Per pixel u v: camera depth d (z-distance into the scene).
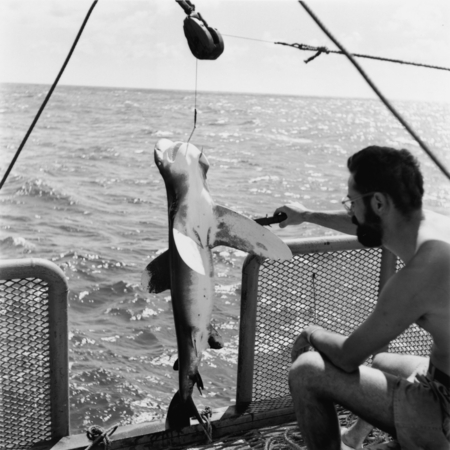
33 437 2.80
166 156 2.35
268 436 2.99
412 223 2.09
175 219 2.26
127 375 9.09
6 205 22.30
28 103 100.56
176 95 175.62
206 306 2.41
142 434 2.85
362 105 165.88
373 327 2.05
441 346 2.04
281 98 185.12
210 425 2.93
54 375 2.74
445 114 113.81
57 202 23.09
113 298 12.52
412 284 1.98
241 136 55.88
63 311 2.66
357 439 2.57
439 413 2.04
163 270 2.53
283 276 3.03
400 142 56.88
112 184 28.19
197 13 2.23
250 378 3.09
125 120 70.62
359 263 3.19
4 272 2.52
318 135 61.62
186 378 2.47
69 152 39.94
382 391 2.12
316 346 2.24
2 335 2.63
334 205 24.91
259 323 3.06
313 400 2.22
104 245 17.23
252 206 23.58
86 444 2.81
